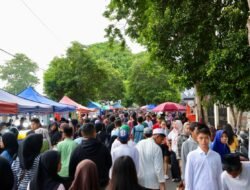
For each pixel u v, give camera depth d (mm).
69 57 34500
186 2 12180
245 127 14047
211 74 10414
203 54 11797
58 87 34469
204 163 5215
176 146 10289
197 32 11797
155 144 6551
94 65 34531
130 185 3357
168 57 12516
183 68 12133
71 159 5891
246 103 10125
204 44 11820
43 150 8383
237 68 9898
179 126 10977
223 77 10258
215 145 7156
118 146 6691
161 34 12445
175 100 48344
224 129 7156
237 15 10727
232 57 9898
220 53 10094
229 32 10422
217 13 11703
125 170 3393
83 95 34500
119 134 6621
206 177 5164
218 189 5184
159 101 48969
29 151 5438
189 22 12016
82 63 34125
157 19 13047
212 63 10289
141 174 6438
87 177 3883
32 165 5414
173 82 13453
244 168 4594
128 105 66312
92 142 5969
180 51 12156
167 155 11242
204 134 5297
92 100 37312
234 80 10125
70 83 33969
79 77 33969
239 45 9805
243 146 8227
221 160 5441
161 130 6648
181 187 7230
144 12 16969
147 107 40750
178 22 12070
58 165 4383
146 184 6391
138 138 12922
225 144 7129
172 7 12656
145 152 6492
